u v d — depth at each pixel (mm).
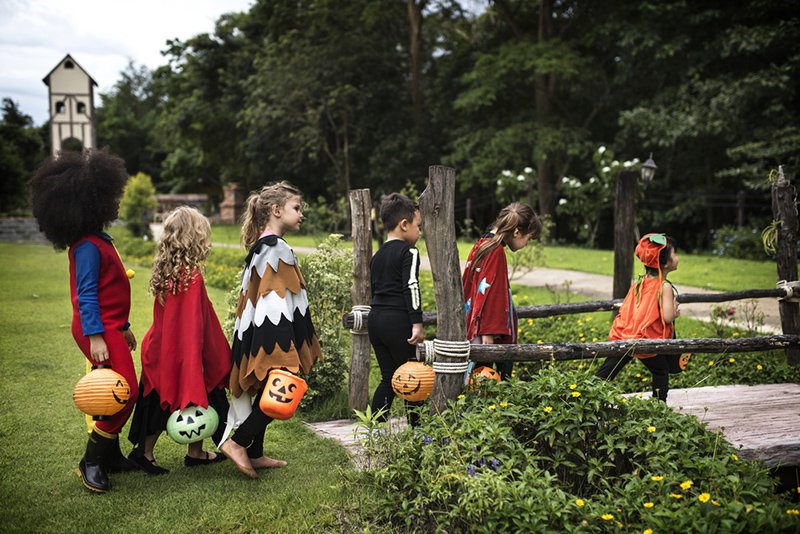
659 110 19969
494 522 2732
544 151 21266
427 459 3102
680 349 4273
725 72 19938
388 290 3865
